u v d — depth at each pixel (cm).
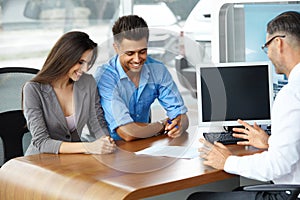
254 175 257
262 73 318
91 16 462
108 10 469
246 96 317
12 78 342
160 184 241
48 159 285
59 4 449
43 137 297
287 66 270
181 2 482
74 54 298
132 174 255
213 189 326
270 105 318
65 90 311
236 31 355
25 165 281
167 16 483
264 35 354
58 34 450
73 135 314
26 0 435
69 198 250
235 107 317
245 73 318
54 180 262
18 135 339
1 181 287
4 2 427
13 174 282
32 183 270
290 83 259
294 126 252
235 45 355
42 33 444
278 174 255
